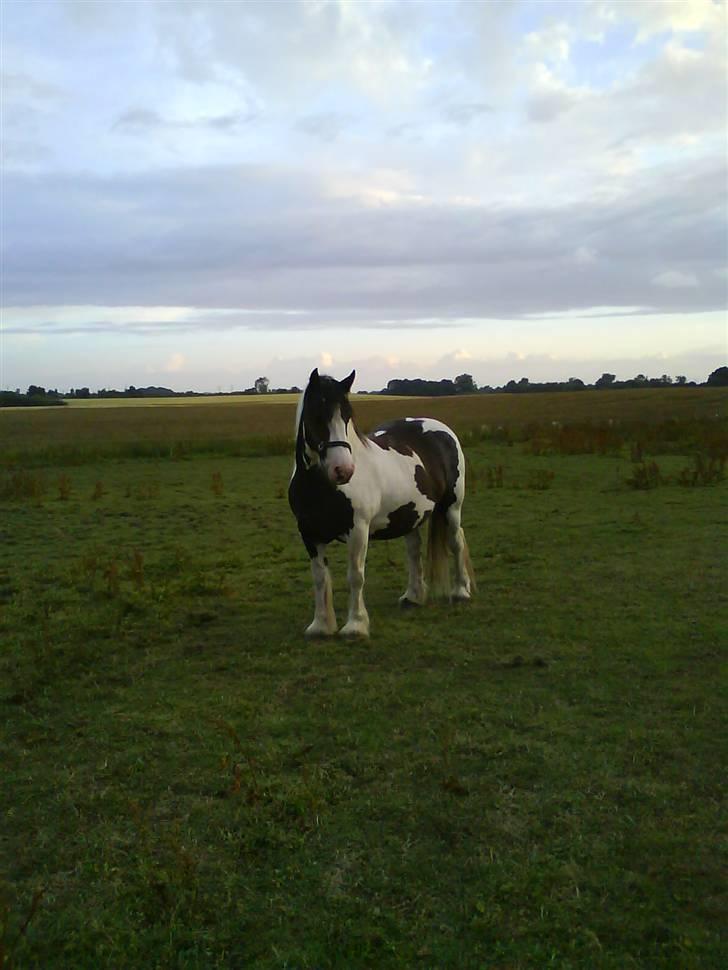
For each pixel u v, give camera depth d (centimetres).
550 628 581
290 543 948
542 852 293
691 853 292
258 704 447
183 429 3506
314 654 538
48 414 5203
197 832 313
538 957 239
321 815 321
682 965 235
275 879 280
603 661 507
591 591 683
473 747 383
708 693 448
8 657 535
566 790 339
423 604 663
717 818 316
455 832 308
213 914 262
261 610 657
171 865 288
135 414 5112
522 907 262
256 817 321
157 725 420
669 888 272
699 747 379
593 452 2011
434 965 238
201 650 552
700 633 557
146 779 359
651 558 802
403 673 496
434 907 263
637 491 1293
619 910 261
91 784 358
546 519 1059
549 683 471
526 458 1919
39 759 385
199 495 1397
